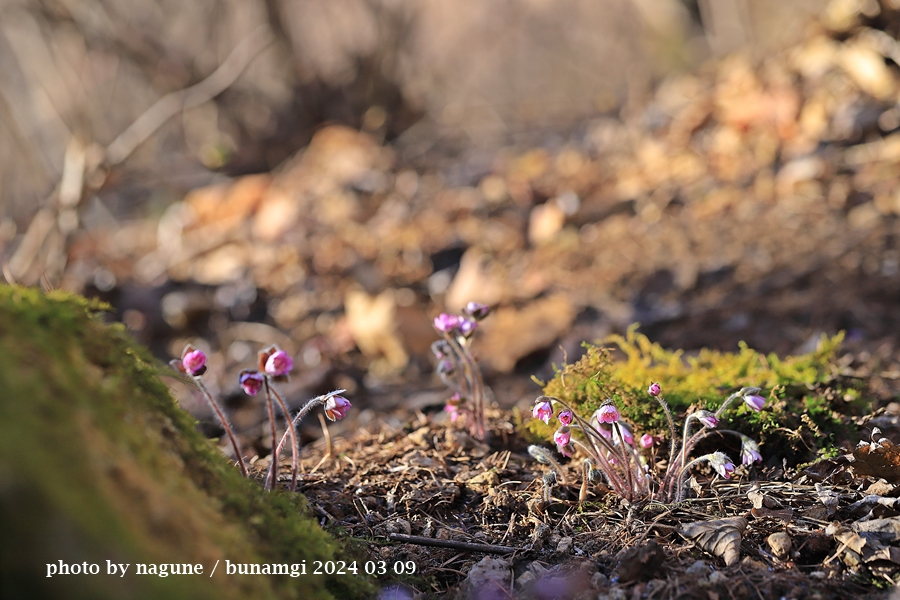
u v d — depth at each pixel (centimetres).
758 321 412
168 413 154
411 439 271
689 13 1030
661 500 207
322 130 877
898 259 437
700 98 725
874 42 583
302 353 501
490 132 1010
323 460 260
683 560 179
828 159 550
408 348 462
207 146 918
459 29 1267
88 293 562
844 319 394
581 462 220
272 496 172
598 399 236
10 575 96
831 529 181
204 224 712
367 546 193
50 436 107
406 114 975
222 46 920
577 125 945
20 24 762
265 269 609
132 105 909
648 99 866
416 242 607
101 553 102
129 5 848
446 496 223
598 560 183
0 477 97
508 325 454
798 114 599
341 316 538
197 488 142
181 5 908
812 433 228
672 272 486
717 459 191
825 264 450
